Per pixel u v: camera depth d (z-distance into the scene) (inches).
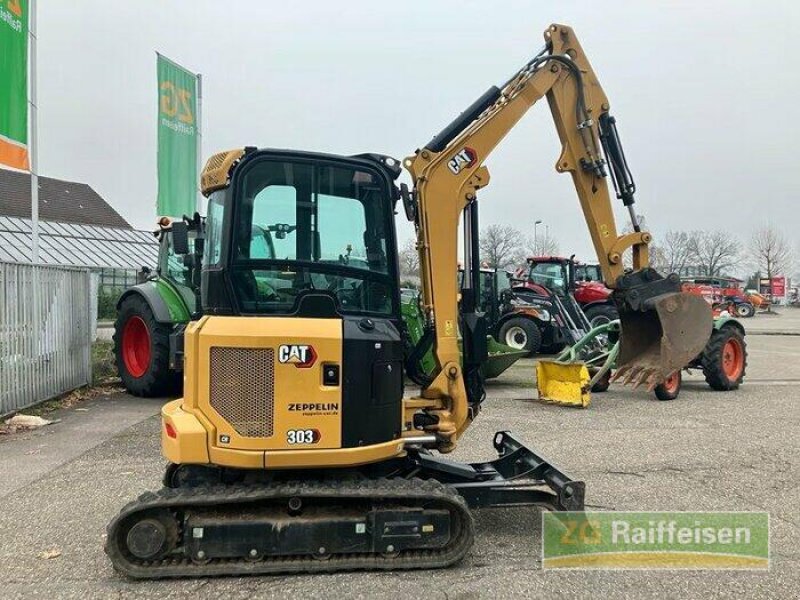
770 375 510.0
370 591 144.6
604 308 692.7
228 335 152.5
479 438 289.1
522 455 201.9
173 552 149.4
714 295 1537.9
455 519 156.4
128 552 148.2
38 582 148.8
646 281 283.4
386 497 151.4
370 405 157.4
